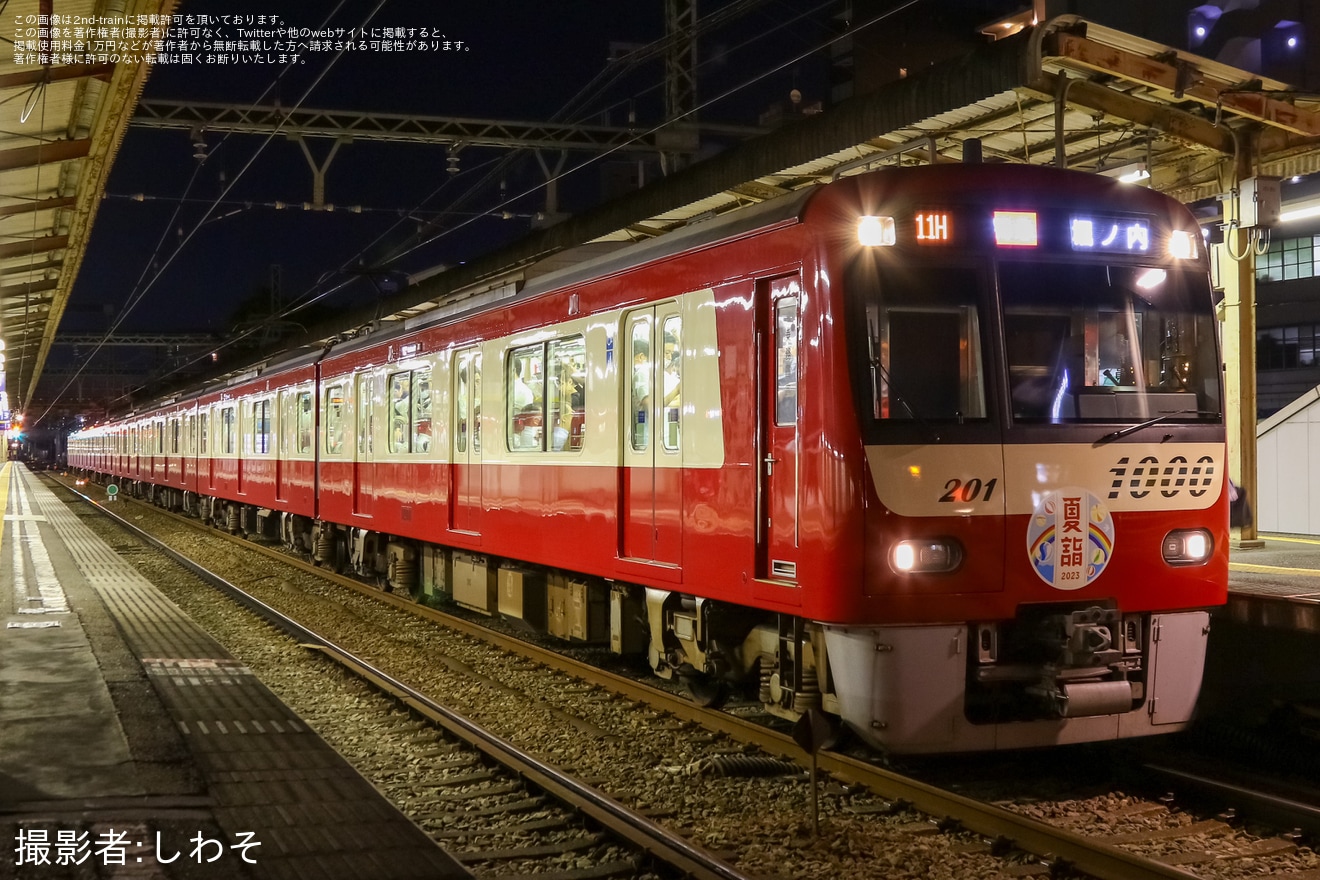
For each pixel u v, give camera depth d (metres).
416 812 5.93
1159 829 5.56
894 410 6.00
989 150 11.38
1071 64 9.16
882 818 5.67
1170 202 6.76
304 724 7.05
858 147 10.23
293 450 18.27
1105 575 6.32
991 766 6.80
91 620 11.20
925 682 5.96
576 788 6.06
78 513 33.81
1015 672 6.19
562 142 19.48
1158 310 6.61
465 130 19.17
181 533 25.89
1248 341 11.29
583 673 9.33
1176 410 6.57
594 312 8.73
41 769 5.88
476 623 12.86
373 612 13.20
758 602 6.71
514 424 10.27
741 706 8.36
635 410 8.20
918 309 6.09
